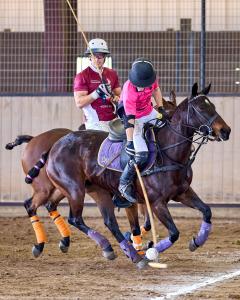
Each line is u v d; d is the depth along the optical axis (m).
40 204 14.78
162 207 13.05
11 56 21.72
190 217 21.38
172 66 21.25
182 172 13.11
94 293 11.23
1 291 11.41
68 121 21.59
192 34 21.19
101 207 13.73
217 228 19.62
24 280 12.32
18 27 21.66
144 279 12.38
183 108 13.17
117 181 13.45
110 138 13.60
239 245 16.66
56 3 21.42
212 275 12.80
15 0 21.59
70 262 14.21
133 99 12.95
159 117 13.30
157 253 12.76
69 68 21.58
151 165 13.04
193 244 13.67
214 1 21.23
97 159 13.60
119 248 16.11
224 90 21.30
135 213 14.32
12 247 16.41
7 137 21.73
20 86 21.75
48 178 14.59
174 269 13.38
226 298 10.88
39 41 21.59
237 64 21.19
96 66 14.84
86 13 21.52
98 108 14.77
